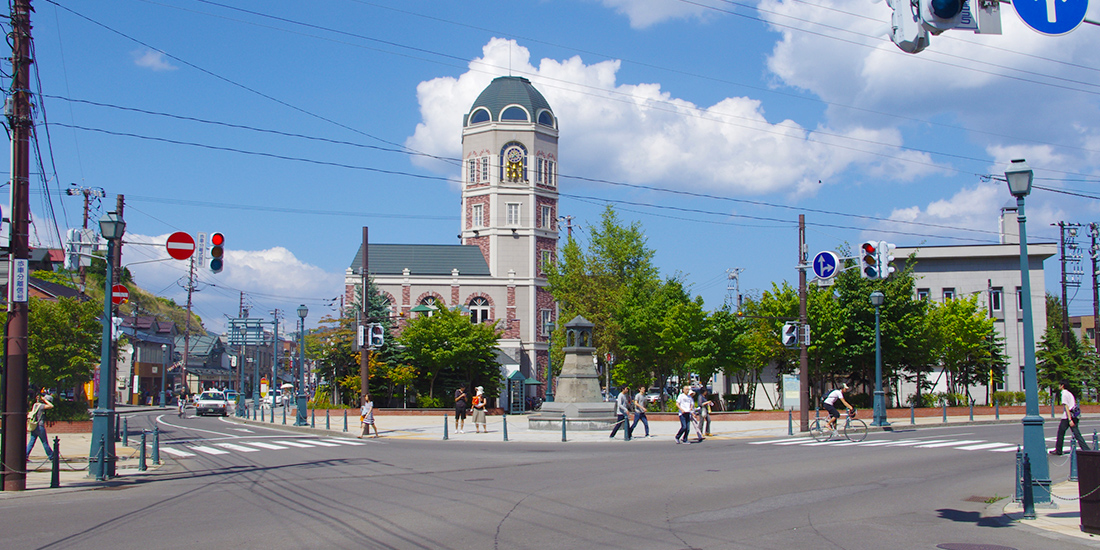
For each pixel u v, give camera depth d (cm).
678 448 2403
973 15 811
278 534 999
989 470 1752
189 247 1912
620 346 4425
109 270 1728
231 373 11212
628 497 1313
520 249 7006
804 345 3000
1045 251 5600
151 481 1655
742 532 1016
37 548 930
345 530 1022
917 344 3988
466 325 5269
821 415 4009
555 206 7219
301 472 1767
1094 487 1026
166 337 9469
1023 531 1045
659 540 959
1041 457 1269
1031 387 1285
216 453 2331
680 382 4688
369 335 3359
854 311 3984
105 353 1708
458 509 1184
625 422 2823
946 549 930
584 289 5350
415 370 5128
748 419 3831
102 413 1688
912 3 827
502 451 2331
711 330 4178
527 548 910
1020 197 1321
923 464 1870
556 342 5538
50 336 3984
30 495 1443
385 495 1351
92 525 1088
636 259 5347
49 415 3503
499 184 7025
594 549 905
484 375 5491
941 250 5681
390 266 6925
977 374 4812
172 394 9106
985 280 5653
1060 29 794
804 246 3066
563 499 1288
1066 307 5584
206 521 1110
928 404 4566
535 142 7100
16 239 1533
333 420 4366
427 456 2158
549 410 3312
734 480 1550
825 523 1088
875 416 3247
